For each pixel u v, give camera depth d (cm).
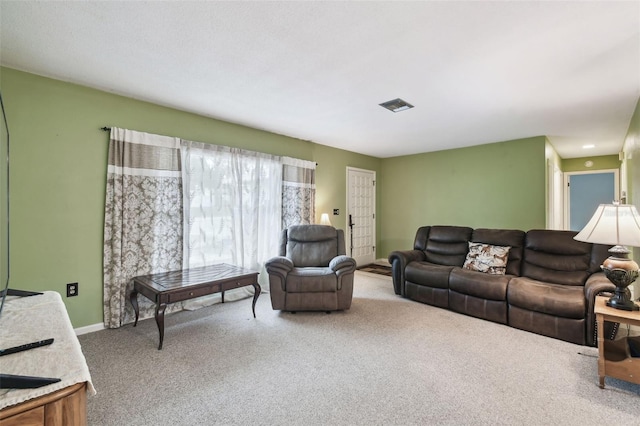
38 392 86
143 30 184
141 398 178
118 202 281
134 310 292
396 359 226
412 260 391
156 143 308
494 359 226
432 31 183
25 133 240
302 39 193
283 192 434
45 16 170
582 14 165
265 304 356
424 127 399
